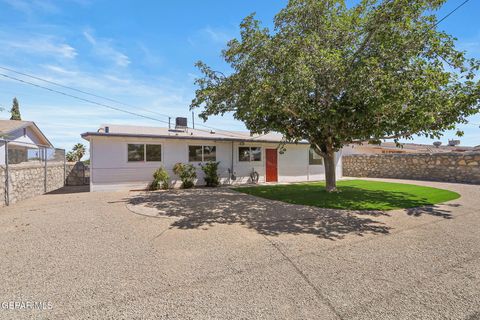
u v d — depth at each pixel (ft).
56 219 20.18
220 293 9.02
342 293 9.01
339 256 12.46
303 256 12.48
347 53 23.07
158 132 44.21
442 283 9.74
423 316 7.67
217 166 45.44
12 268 11.10
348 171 68.59
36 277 10.27
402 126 21.63
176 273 10.64
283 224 18.47
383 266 11.28
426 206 24.23
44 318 7.61
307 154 56.18
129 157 38.83
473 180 43.93
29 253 12.87
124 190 38.09
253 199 29.07
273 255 12.62
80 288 9.38
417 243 14.33
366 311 7.93
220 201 27.86
